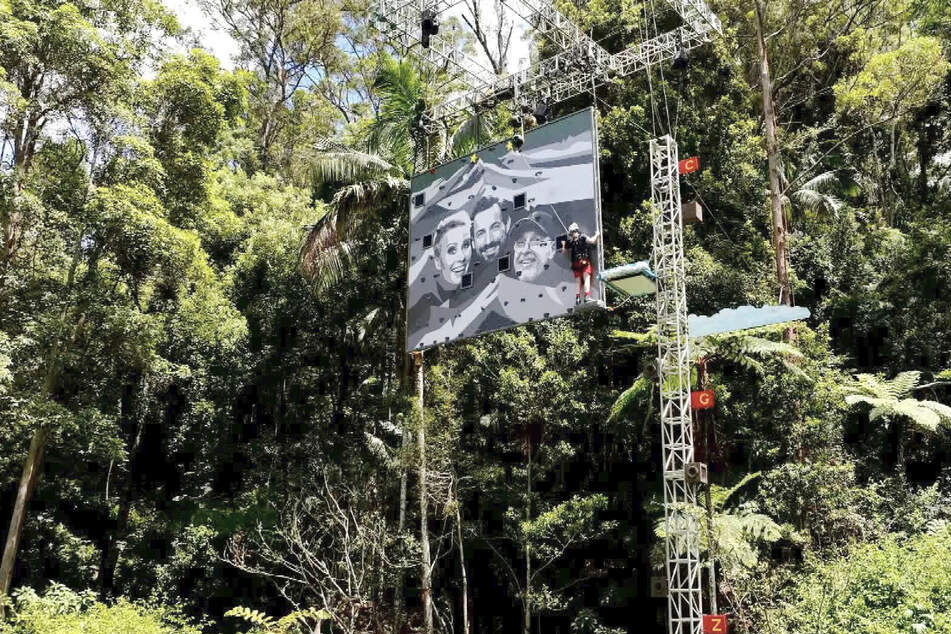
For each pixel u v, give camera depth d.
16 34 14.81
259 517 19.89
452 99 19.42
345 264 19.88
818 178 22.86
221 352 22.08
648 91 19.39
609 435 18.95
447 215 16.88
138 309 17.41
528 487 16.88
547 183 15.29
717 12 22.52
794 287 18.12
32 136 16.27
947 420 15.42
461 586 19.09
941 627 9.98
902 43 22.44
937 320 19.52
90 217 15.95
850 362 20.69
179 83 17.67
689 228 18.45
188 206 18.52
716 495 13.77
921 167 27.23
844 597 11.54
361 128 26.19
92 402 17.95
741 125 19.33
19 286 16.64
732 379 16.03
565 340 17.03
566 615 17.88
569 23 17.06
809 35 22.66
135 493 22.80
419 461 17.03
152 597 17.56
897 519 14.77
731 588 12.72
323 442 21.53
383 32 17.17
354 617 15.94
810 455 14.70
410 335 16.86
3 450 17.75
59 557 20.94
